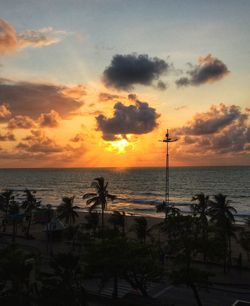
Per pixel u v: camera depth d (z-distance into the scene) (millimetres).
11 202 97312
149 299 39125
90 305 38438
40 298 27344
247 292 45688
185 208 157625
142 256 38688
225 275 53125
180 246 36344
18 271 28453
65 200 78438
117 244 39031
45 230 81562
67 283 28375
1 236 82250
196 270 35562
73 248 68625
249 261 62406
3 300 27438
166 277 49719
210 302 41938
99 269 38656
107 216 122625
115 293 40938
